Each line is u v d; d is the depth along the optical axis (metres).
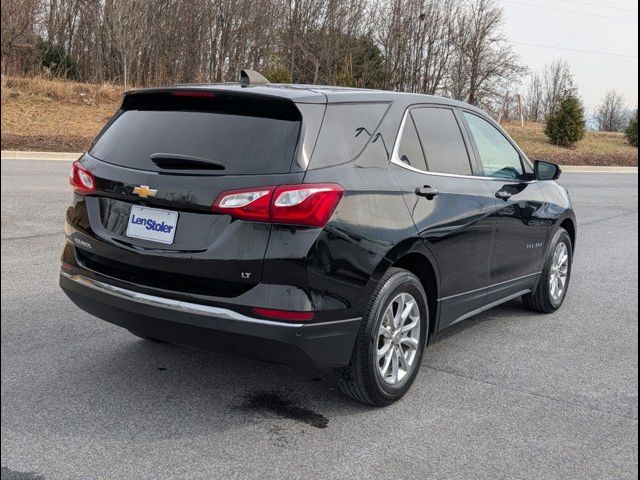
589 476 3.21
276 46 37.94
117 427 3.49
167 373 4.24
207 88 3.66
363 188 3.59
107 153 3.84
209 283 3.36
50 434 3.38
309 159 3.39
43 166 15.77
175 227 3.44
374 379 3.73
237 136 3.48
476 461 3.30
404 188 3.91
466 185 4.57
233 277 3.29
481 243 4.67
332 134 3.58
